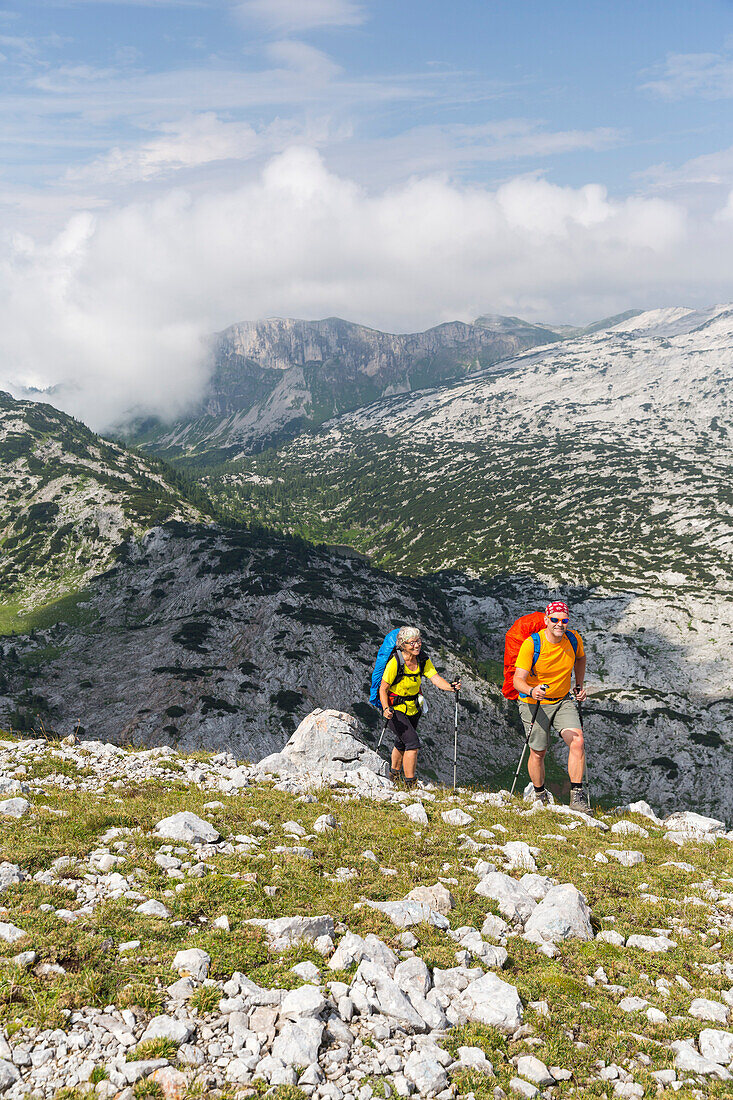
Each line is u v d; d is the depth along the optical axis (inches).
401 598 7746.1
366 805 463.8
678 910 328.5
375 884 325.1
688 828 499.2
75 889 275.7
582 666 496.1
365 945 250.2
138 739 4660.4
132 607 7357.3
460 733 5477.4
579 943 288.8
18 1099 166.2
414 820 435.8
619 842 439.2
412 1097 184.9
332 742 565.0
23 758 481.7
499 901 318.0
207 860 325.4
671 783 5438.0
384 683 517.0
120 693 5344.5
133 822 362.6
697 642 7716.5
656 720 6087.6
